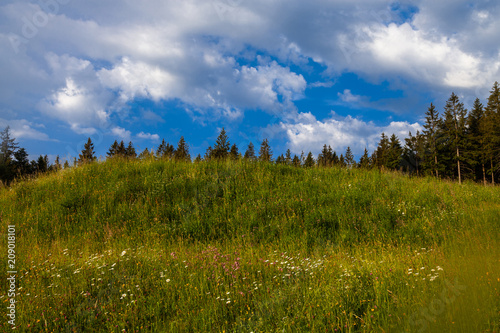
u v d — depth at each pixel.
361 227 8.20
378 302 3.85
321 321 3.59
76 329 3.93
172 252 6.84
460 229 7.38
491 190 11.70
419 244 7.10
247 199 9.86
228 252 7.00
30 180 11.91
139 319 4.17
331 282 4.61
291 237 7.90
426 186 11.26
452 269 4.56
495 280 3.88
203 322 3.94
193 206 9.52
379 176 12.14
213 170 11.94
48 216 9.14
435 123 40.31
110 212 9.33
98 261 6.16
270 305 4.09
